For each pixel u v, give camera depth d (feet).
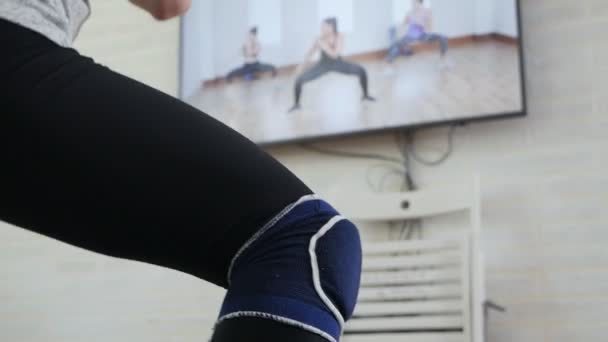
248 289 1.63
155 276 7.62
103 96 1.72
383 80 7.00
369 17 7.20
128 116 1.70
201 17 7.93
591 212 6.29
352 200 6.67
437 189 6.40
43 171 1.68
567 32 6.71
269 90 7.45
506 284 6.39
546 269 6.31
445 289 6.06
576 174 6.40
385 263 6.31
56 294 7.95
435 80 6.81
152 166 1.68
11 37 1.72
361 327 6.17
